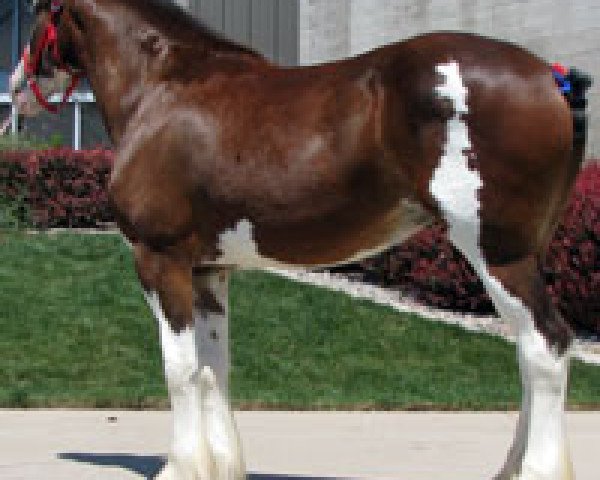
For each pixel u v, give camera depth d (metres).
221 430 6.88
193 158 6.50
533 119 5.91
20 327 14.34
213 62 6.84
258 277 16.58
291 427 10.52
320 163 6.21
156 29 7.01
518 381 13.22
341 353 14.01
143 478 7.92
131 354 13.69
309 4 24.19
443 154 5.98
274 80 6.59
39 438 9.80
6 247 18.03
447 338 14.48
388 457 8.92
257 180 6.33
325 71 6.50
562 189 6.13
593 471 8.31
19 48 31.11
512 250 5.99
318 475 8.15
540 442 5.91
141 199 6.64
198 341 7.02
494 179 5.95
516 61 6.04
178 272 6.64
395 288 16.80
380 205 6.22
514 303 5.98
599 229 14.48
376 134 6.12
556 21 18.95
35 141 24.23
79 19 7.20
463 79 5.96
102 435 9.96
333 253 6.43
